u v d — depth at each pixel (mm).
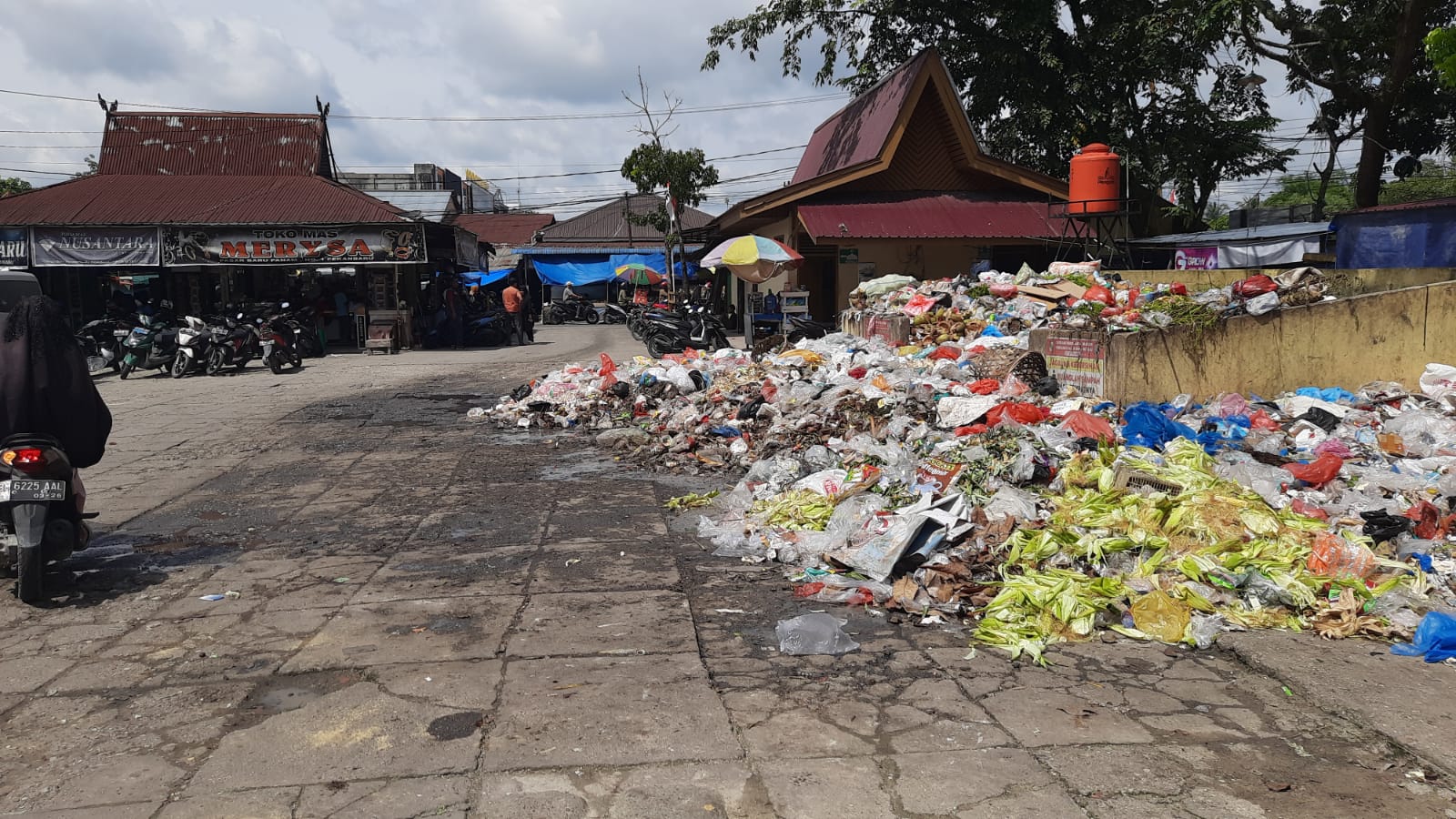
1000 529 5230
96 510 6844
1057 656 4031
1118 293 10781
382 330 21625
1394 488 5914
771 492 6609
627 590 4910
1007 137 23922
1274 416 7793
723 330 19062
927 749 3188
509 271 42469
